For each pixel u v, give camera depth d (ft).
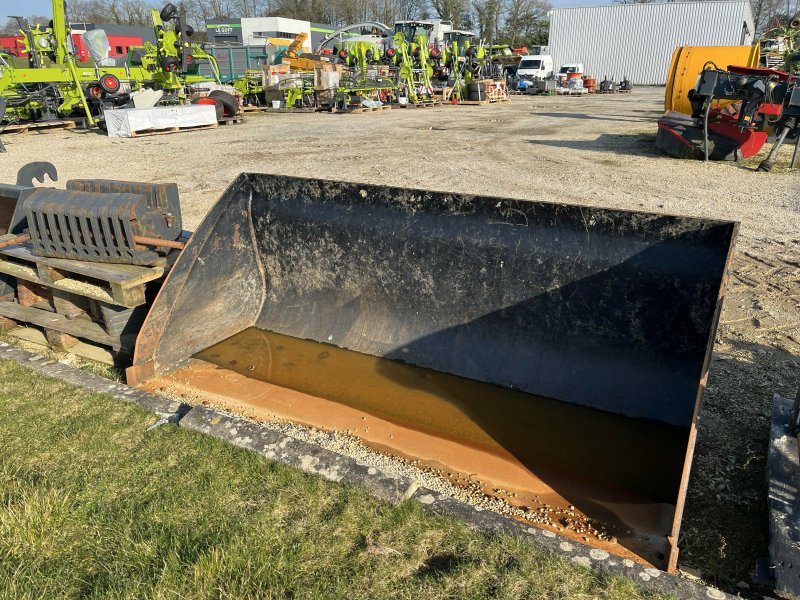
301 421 11.49
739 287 17.98
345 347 13.98
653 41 141.79
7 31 174.19
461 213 12.30
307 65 81.20
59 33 56.18
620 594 7.17
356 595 7.23
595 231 11.01
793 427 9.18
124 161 40.24
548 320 11.93
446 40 100.94
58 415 10.94
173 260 13.80
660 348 10.96
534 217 11.55
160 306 12.76
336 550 7.91
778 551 7.45
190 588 7.25
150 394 11.69
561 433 10.86
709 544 8.31
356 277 13.96
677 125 39.81
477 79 94.73
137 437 10.28
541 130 56.03
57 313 14.26
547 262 11.60
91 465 9.53
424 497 8.84
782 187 30.76
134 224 13.29
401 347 13.42
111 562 7.67
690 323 10.58
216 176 34.78
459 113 74.95
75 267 13.14
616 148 44.27
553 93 120.67
